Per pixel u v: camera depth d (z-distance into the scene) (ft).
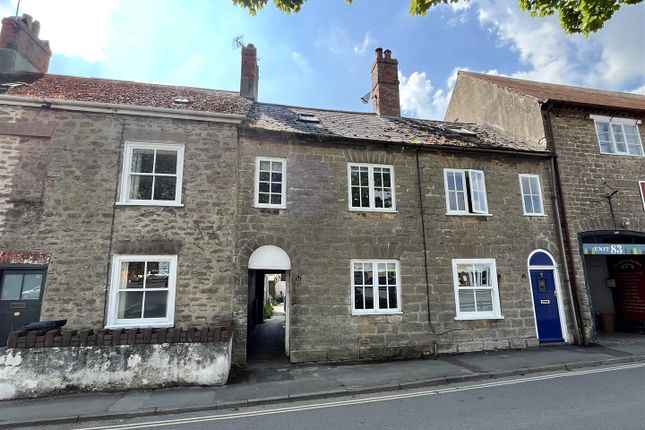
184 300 30.01
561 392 22.75
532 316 37.35
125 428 18.84
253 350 37.22
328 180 35.27
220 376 25.41
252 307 49.42
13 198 29.01
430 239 36.47
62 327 27.73
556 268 39.19
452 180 38.86
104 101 32.53
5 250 28.12
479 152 39.52
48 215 29.17
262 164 34.55
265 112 41.63
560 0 18.16
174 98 37.63
